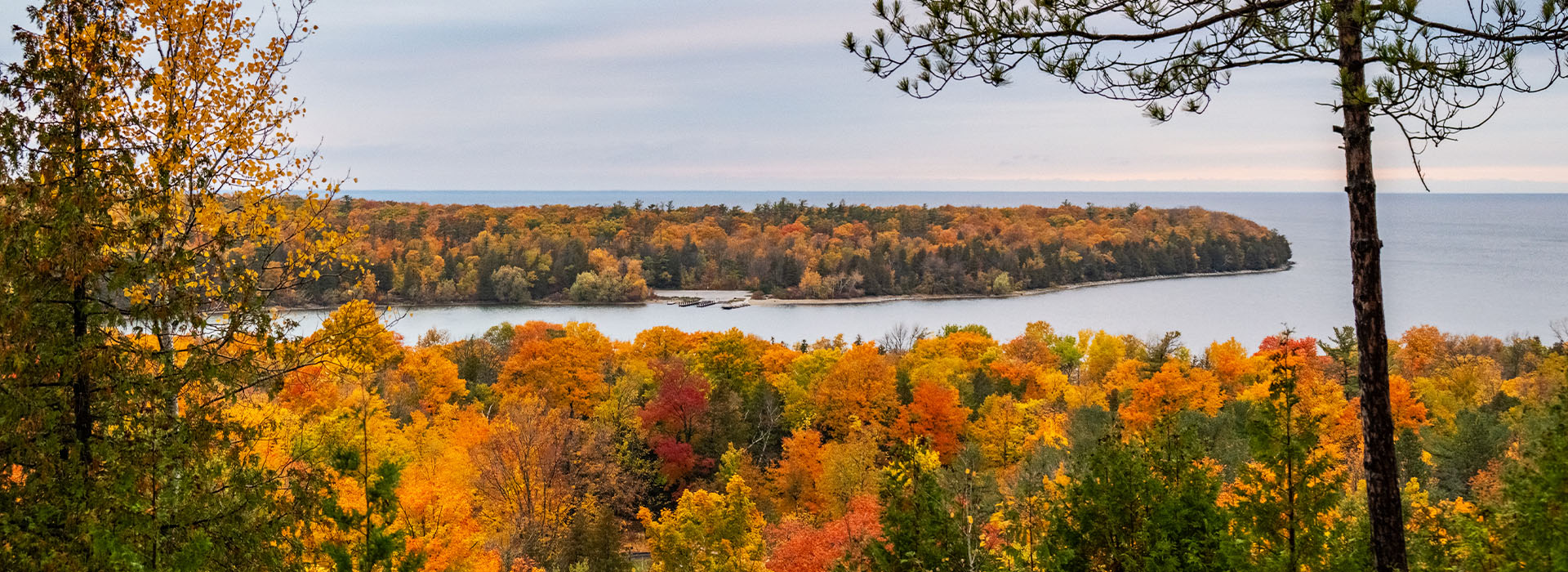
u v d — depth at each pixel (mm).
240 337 11344
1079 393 56250
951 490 14789
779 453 52000
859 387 52188
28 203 9352
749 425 52938
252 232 12203
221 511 10336
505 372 56188
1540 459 11148
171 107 11258
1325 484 12000
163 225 10555
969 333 75312
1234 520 12625
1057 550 12555
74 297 9836
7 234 9195
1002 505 18109
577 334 68625
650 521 27219
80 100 9773
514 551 29172
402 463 12844
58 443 9391
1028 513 15758
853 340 123625
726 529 26328
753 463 49781
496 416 49969
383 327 12680
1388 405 9055
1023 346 77188
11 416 9008
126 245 10375
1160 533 11867
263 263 11945
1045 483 18250
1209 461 15836
